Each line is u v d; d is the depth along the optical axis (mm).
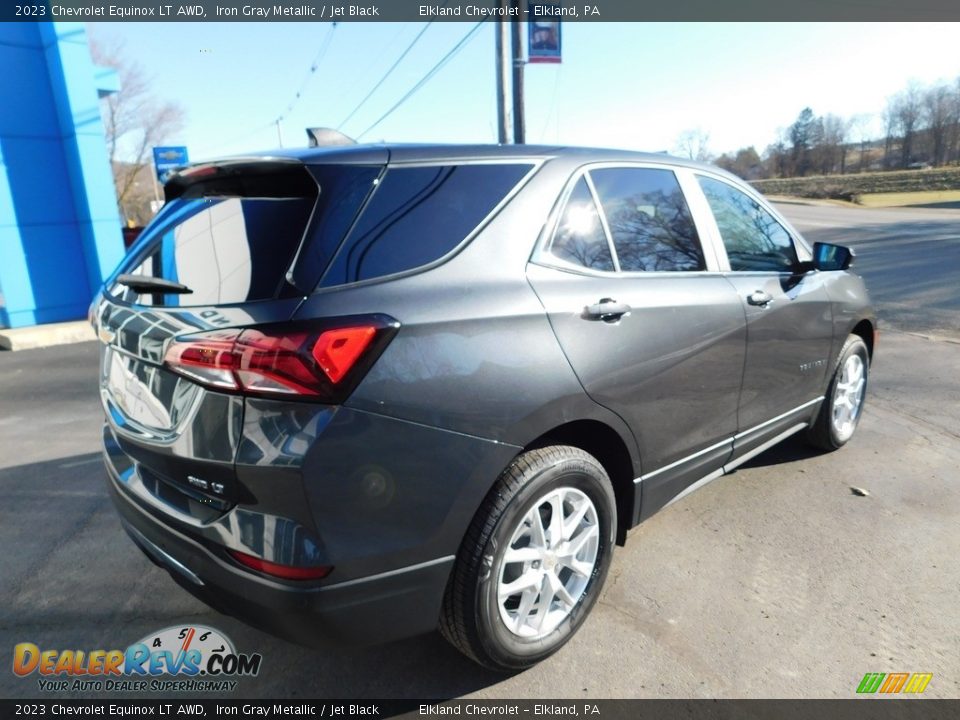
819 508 3375
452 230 2021
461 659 2336
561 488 2168
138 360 2006
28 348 8938
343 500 1693
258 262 1791
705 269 2854
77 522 3445
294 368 1618
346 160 1934
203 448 1727
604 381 2234
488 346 1936
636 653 2332
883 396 5250
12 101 9602
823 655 2297
